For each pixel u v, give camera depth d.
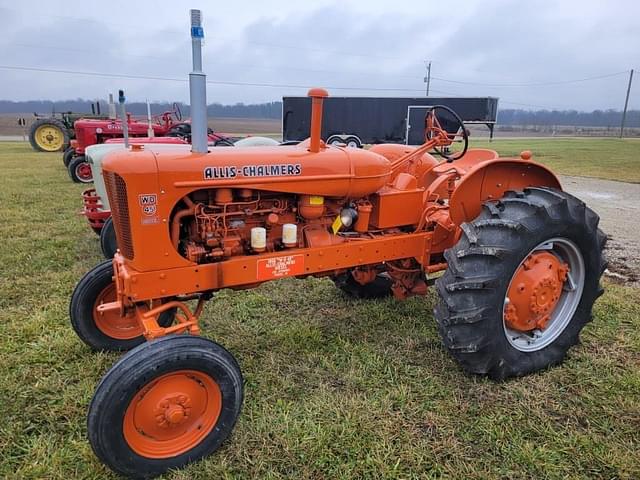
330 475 2.06
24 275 4.34
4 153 17.25
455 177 3.42
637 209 8.29
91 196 5.12
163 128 13.26
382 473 2.07
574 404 2.55
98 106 18.61
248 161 2.44
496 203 2.80
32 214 6.85
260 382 2.71
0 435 2.25
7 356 2.91
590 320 3.06
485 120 16.80
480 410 2.49
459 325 2.57
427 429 2.35
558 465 2.13
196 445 2.12
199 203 2.41
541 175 3.21
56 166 13.21
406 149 3.56
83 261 4.77
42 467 2.06
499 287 2.54
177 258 2.31
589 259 2.93
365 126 18.25
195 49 2.26
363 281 3.31
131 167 2.15
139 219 2.20
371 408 2.49
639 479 2.05
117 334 3.05
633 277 4.54
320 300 3.89
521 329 2.86
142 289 2.26
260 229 2.51
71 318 2.92
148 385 1.99
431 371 2.85
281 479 2.04
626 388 2.68
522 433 2.33
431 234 3.13
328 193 2.71
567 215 2.72
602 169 14.98
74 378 2.72
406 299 3.92
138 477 2.03
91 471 2.06
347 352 3.05
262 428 2.33
